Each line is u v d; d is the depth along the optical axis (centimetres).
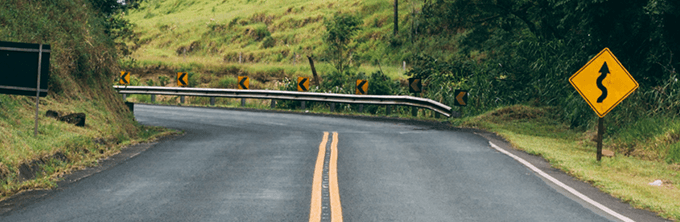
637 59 1891
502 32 2836
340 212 725
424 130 1848
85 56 1559
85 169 1034
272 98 2911
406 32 5559
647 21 1788
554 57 2145
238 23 6912
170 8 9012
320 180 936
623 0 1797
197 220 682
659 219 729
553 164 1151
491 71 2528
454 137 1614
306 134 1675
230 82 3953
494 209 756
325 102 2778
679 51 1788
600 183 951
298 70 4312
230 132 1738
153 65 4341
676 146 1292
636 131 1481
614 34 1861
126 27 1945
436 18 2817
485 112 2336
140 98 3459
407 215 716
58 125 1243
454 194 846
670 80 1648
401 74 4222
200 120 2180
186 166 1073
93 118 1451
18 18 1448
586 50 2005
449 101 2556
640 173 1117
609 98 1249
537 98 2316
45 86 1132
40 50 1132
